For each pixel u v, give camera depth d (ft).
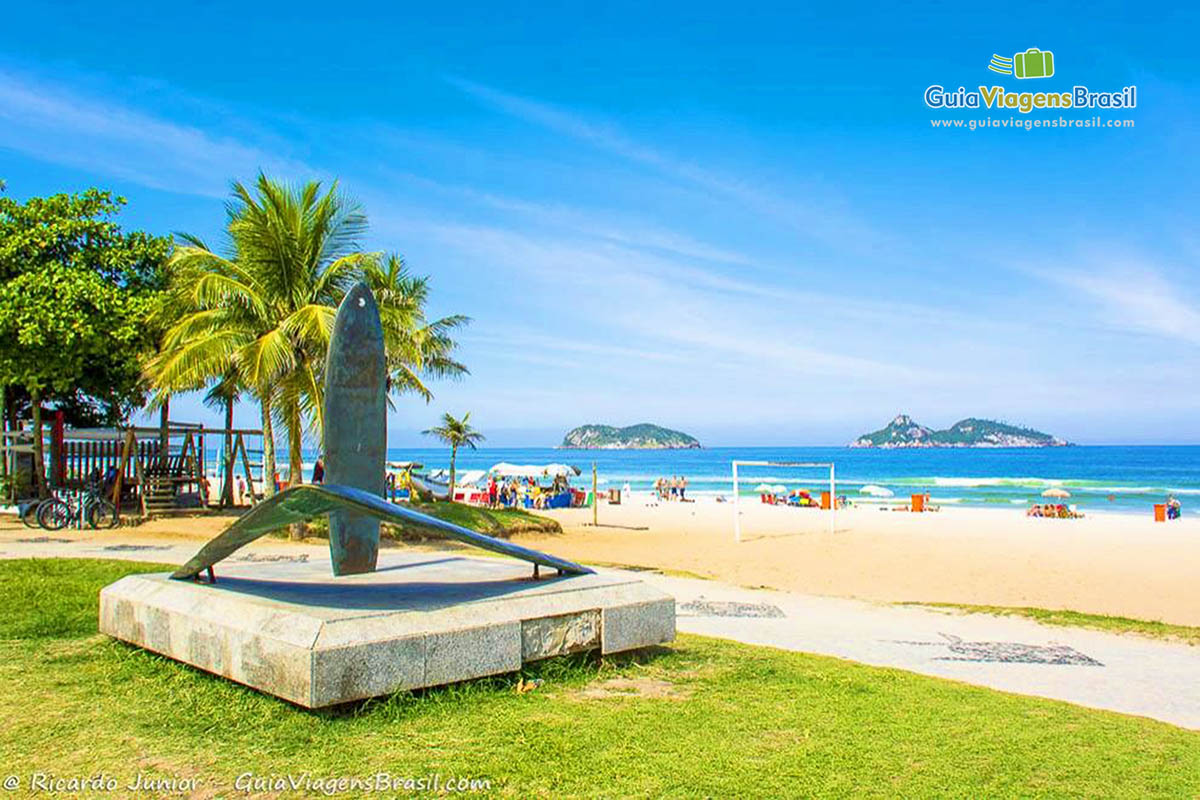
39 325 59.21
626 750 14.69
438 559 26.58
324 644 15.71
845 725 16.44
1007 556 68.74
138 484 72.02
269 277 61.82
